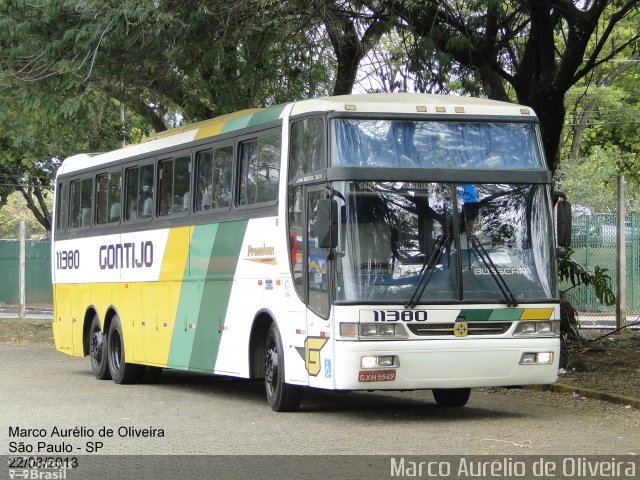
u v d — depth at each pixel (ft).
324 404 50.11
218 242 52.01
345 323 41.11
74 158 73.15
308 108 44.65
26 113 79.25
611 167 147.43
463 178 43.01
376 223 41.93
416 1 57.62
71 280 71.10
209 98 76.89
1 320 112.27
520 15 62.90
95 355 65.36
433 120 43.62
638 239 88.99
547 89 59.06
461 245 42.50
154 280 58.90
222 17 58.75
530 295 42.96
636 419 43.01
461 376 41.91
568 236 43.73
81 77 65.00
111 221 65.10
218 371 51.83
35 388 57.72
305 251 43.83
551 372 43.01
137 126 112.88
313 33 64.75
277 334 46.26
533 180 43.83
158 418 44.62
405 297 41.55
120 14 56.65
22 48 61.52
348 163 42.29
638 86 141.08
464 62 61.05
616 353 62.49
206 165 53.93
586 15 56.85
